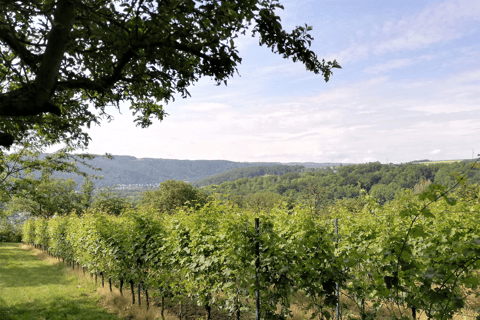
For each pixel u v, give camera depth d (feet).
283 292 15.08
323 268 13.07
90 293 32.55
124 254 28.37
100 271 34.96
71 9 10.78
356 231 22.47
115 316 24.26
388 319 10.60
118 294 30.42
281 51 13.76
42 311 25.61
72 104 16.44
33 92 10.25
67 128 19.11
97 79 13.29
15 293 32.63
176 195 167.12
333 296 13.05
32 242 102.63
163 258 23.12
